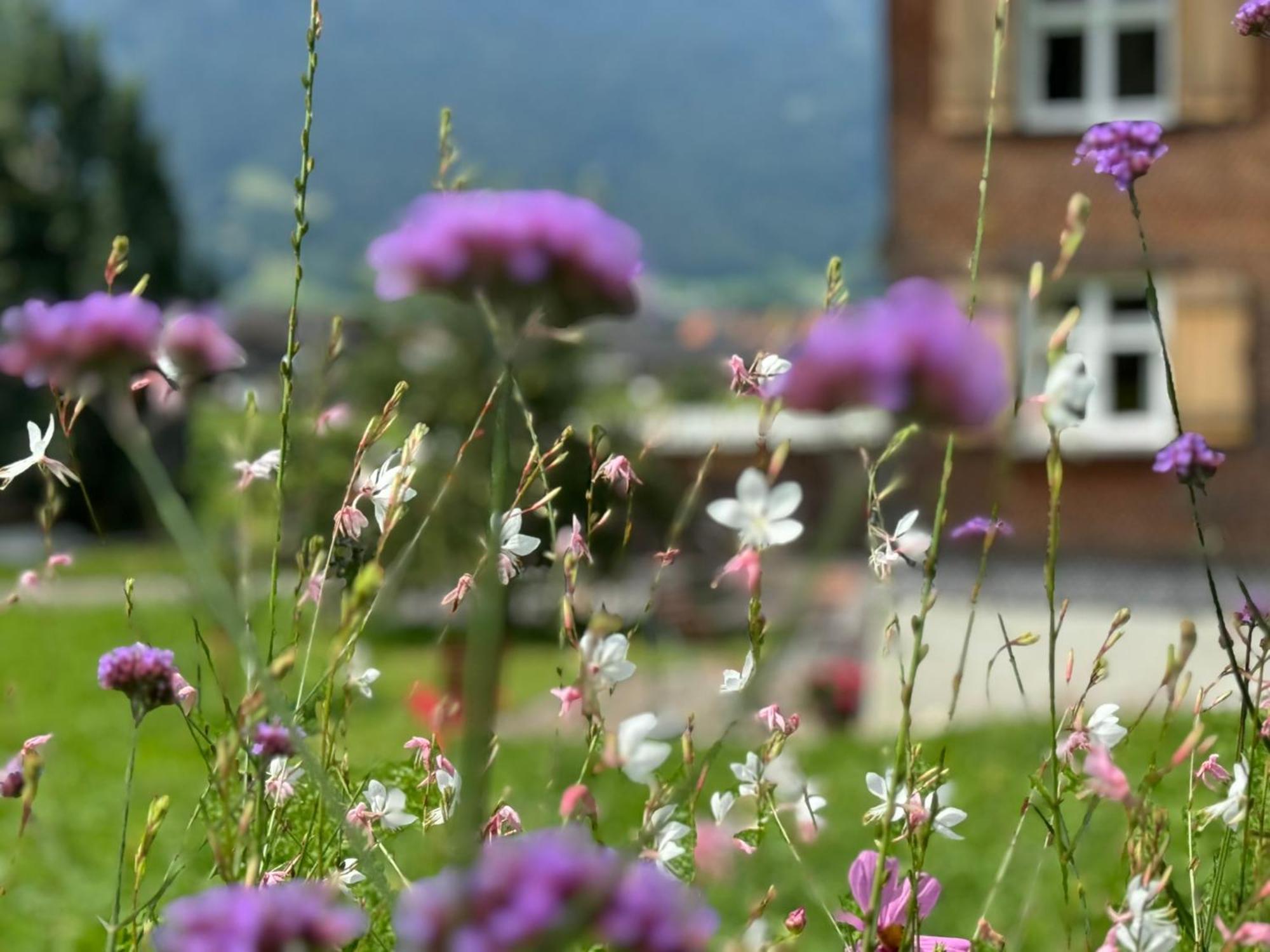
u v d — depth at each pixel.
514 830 1.51
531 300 0.83
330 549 1.58
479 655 0.94
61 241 37.75
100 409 1.03
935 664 9.80
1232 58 11.71
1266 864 1.45
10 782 1.51
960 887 4.57
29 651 13.32
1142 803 1.33
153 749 8.47
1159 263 11.79
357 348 13.84
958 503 10.92
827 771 6.55
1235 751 1.68
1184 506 11.23
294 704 1.65
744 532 1.23
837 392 0.75
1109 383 11.93
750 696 0.93
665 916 0.68
